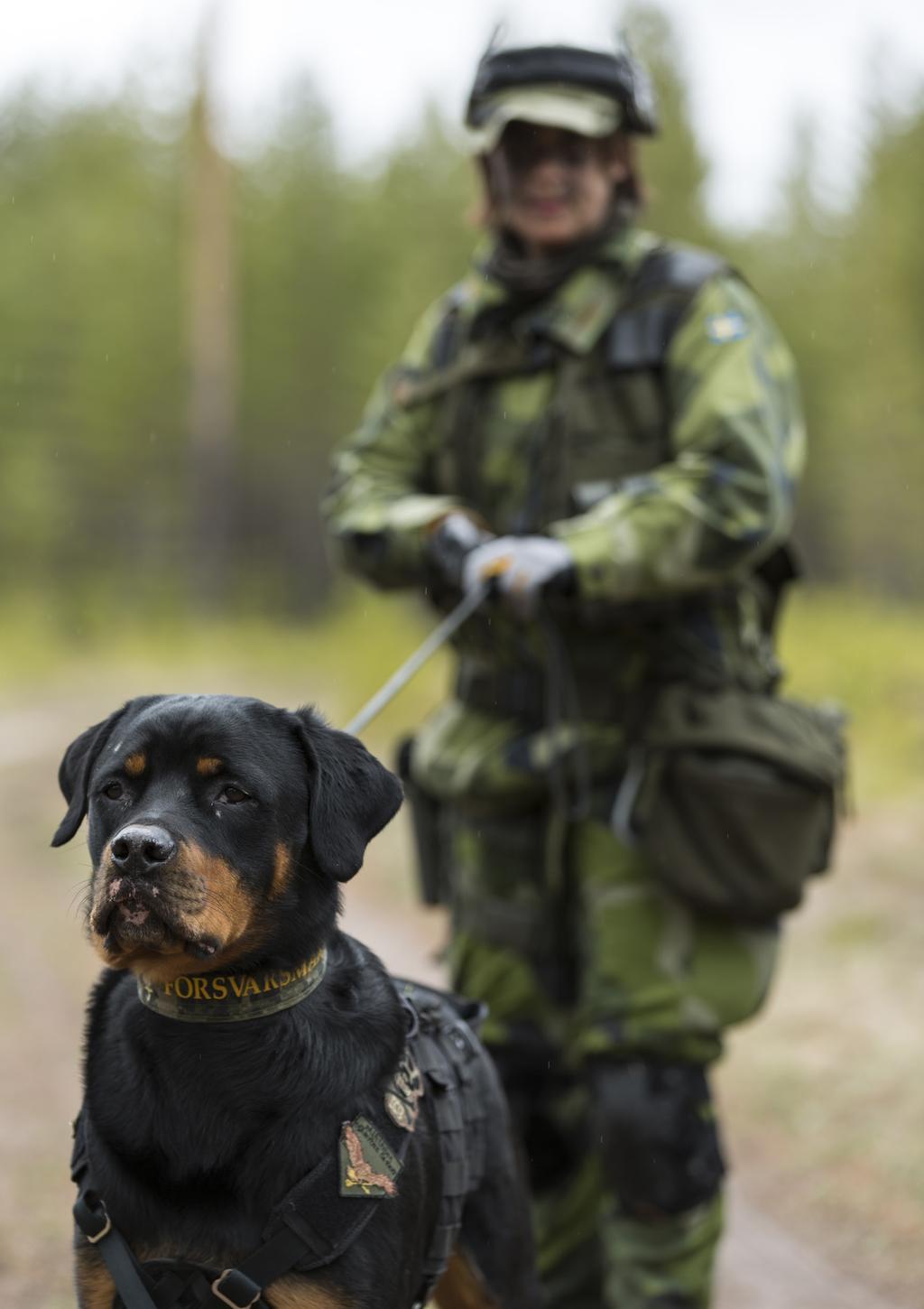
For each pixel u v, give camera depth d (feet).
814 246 179.93
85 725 86.17
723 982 19.12
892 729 53.83
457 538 19.86
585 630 19.76
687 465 19.11
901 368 95.76
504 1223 15.78
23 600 174.60
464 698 20.99
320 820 13.28
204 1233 12.51
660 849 18.76
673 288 19.88
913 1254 22.25
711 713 19.27
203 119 159.22
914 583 131.95
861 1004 32.12
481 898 20.24
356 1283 12.62
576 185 20.24
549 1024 20.10
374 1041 13.43
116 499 200.64
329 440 212.64
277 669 117.91
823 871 20.38
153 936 12.28
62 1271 21.42
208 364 163.12
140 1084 12.89
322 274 204.33
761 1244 23.24
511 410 20.45
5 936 40.91
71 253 194.08
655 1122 18.51
